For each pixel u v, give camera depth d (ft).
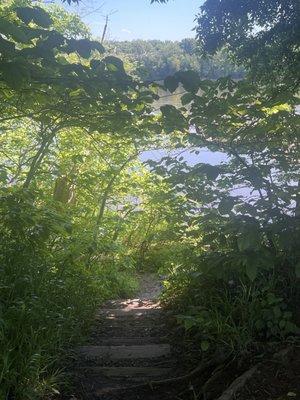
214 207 15.24
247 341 11.87
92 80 10.05
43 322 11.99
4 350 9.97
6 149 23.67
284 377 10.32
